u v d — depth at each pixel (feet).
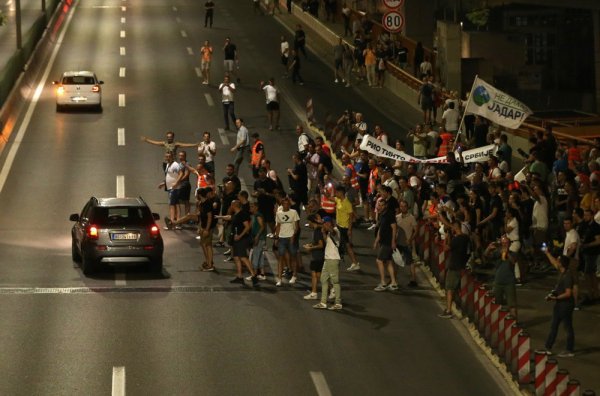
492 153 181.16
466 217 157.79
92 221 153.89
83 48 366.02
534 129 237.86
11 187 209.46
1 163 227.61
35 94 296.92
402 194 167.84
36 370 117.08
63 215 191.31
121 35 391.86
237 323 135.13
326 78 323.16
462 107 242.99
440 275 150.71
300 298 146.82
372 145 183.73
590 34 424.05
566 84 431.84
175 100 291.38
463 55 443.73
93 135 253.03
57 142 245.86
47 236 177.88
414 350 126.72
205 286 151.23
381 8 440.04
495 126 243.81
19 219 188.24
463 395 112.68
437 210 164.14
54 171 221.66
